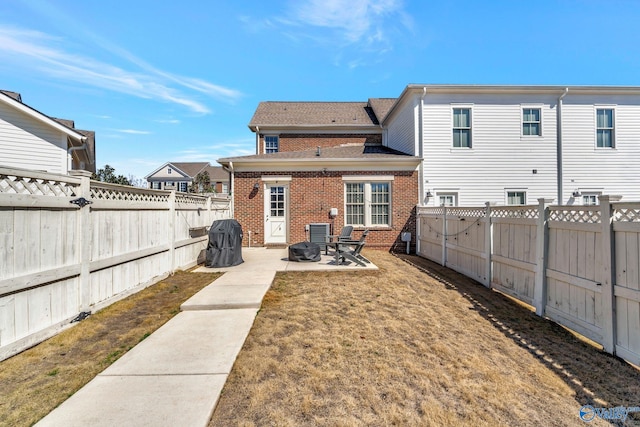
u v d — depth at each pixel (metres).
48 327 3.59
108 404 2.37
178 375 2.80
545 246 4.74
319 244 9.49
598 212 3.78
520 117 11.66
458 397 2.64
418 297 5.50
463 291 6.02
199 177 39.41
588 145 11.79
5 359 3.04
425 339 3.79
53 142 10.95
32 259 3.38
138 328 3.93
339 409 2.42
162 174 38.53
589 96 11.77
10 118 10.14
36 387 2.60
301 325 4.10
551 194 11.67
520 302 5.40
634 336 3.29
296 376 2.87
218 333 3.78
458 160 11.53
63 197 3.81
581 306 4.06
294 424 2.23
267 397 2.54
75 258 4.04
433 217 9.45
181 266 7.33
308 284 6.18
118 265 5.02
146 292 5.51
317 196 11.31
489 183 11.59
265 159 11.01
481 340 3.84
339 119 17.31
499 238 6.07
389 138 15.59
